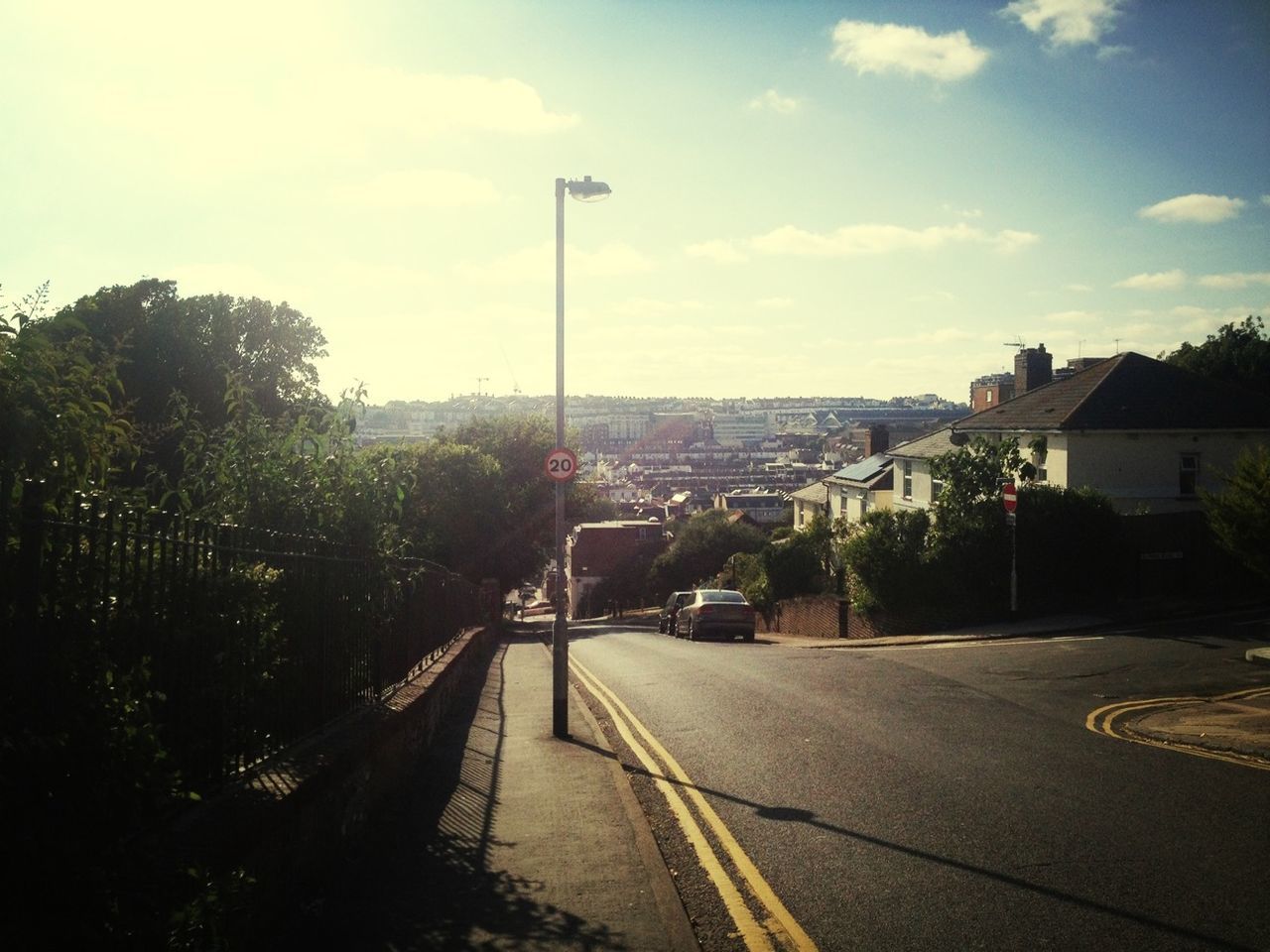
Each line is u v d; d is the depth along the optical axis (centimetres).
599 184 1370
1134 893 601
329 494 991
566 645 1269
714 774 1002
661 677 1864
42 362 494
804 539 3919
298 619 747
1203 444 3209
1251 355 4972
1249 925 546
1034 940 536
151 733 436
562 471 1341
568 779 975
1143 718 1219
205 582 573
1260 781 878
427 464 5181
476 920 579
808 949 540
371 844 738
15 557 402
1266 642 1877
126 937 380
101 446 512
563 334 1382
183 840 463
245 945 481
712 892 643
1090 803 814
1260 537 1906
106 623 460
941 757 1018
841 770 980
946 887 628
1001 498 2664
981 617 2644
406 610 1255
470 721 1398
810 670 1797
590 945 541
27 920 352
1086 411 3206
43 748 372
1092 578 2688
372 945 537
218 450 954
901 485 4362
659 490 19950
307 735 765
